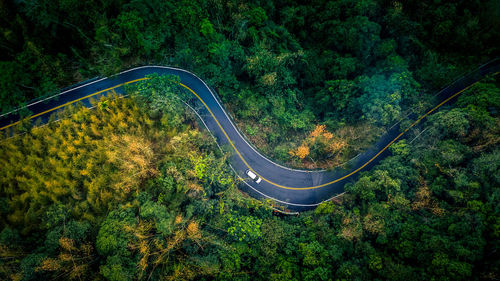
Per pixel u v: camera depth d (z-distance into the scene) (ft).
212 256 136.77
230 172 190.60
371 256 138.21
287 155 202.39
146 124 165.99
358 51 224.33
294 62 221.46
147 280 123.34
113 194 141.69
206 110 202.18
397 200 156.25
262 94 212.23
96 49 165.99
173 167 144.77
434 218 149.18
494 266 119.85
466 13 234.79
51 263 114.83
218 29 198.39
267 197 197.98
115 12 167.02
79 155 149.59
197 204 145.59
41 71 162.71
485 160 149.28
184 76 199.72
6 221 134.00
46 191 141.69
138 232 123.65
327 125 214.28
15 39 150.51
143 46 176.24
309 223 167.84
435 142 176.55
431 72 221.46
